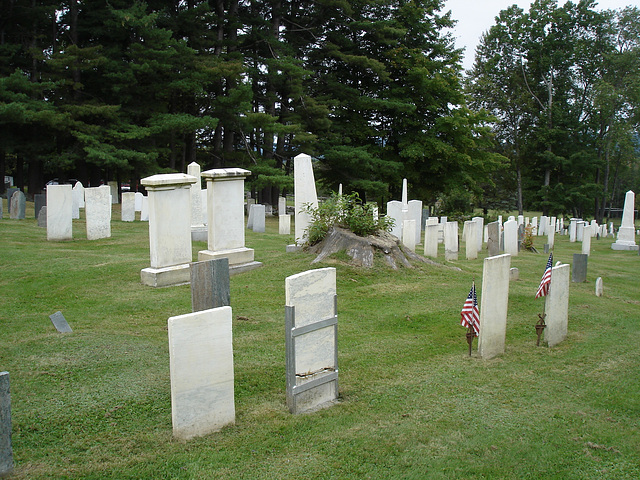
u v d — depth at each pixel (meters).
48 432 4.96
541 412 5.88
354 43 37.53
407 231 16.36
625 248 26.38
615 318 10.16
